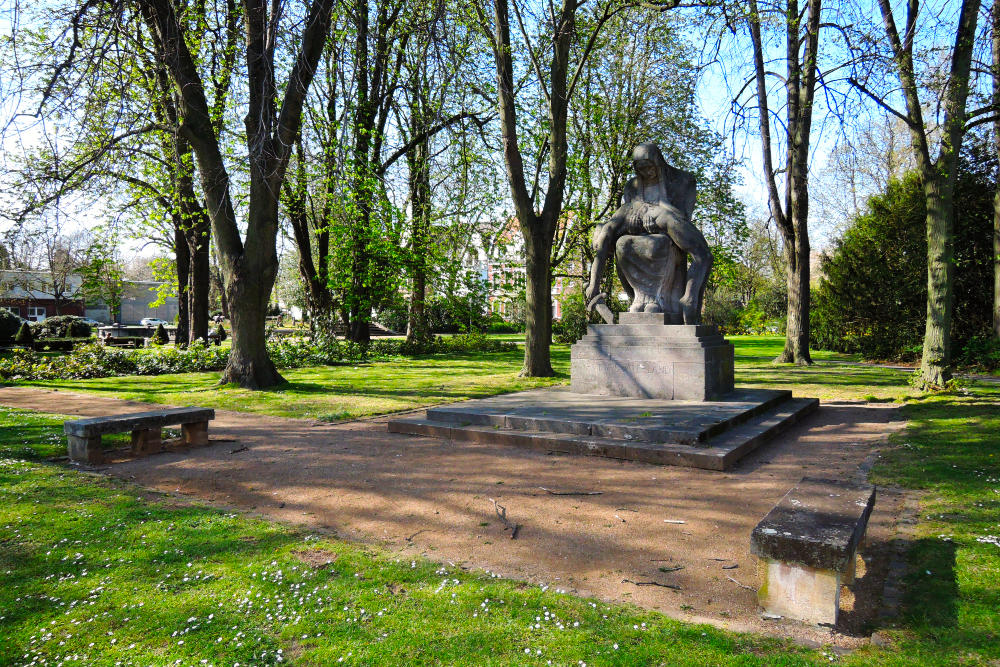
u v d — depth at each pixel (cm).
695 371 952
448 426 845
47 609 341
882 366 2020
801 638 307
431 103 1642
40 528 469
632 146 2409
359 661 286
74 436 706
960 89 1115
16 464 674
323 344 2159
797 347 2064
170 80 1243
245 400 1196
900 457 677
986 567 373
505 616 329
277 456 738
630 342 1020
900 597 347
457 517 509
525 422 812
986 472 593
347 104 1111
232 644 302
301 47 1142
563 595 356
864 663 278
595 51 2189
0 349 2233
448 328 4238
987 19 1116
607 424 748
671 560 414
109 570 393
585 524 487
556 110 1588
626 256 1073
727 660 283
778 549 326
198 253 2206
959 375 1603
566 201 2434
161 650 298
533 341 1645
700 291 1023
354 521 502
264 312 1410
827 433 847
